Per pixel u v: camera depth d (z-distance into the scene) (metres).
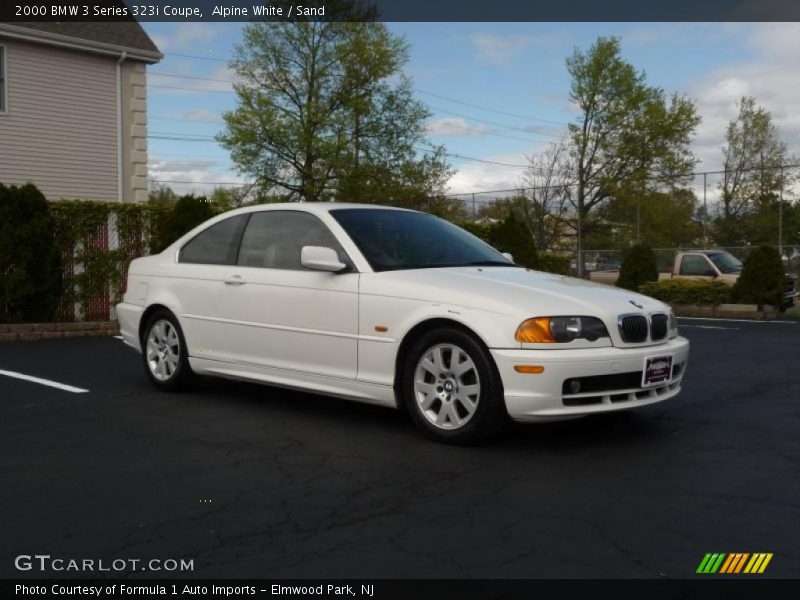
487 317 4.86
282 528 3.65
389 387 5.30
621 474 4.49
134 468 4.61
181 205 12.70
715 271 19.03
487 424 4.89
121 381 7.46
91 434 5.41
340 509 3.91
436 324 5.16
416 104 35.12
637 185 41.84
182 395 6.76
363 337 5.41
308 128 33.03
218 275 6.41
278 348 5.95
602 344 4.91
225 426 5.64
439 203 35.38
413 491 4.18
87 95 17.88
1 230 11.14
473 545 3.44
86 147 17.89
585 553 3.35
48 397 6.69
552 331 4.77
